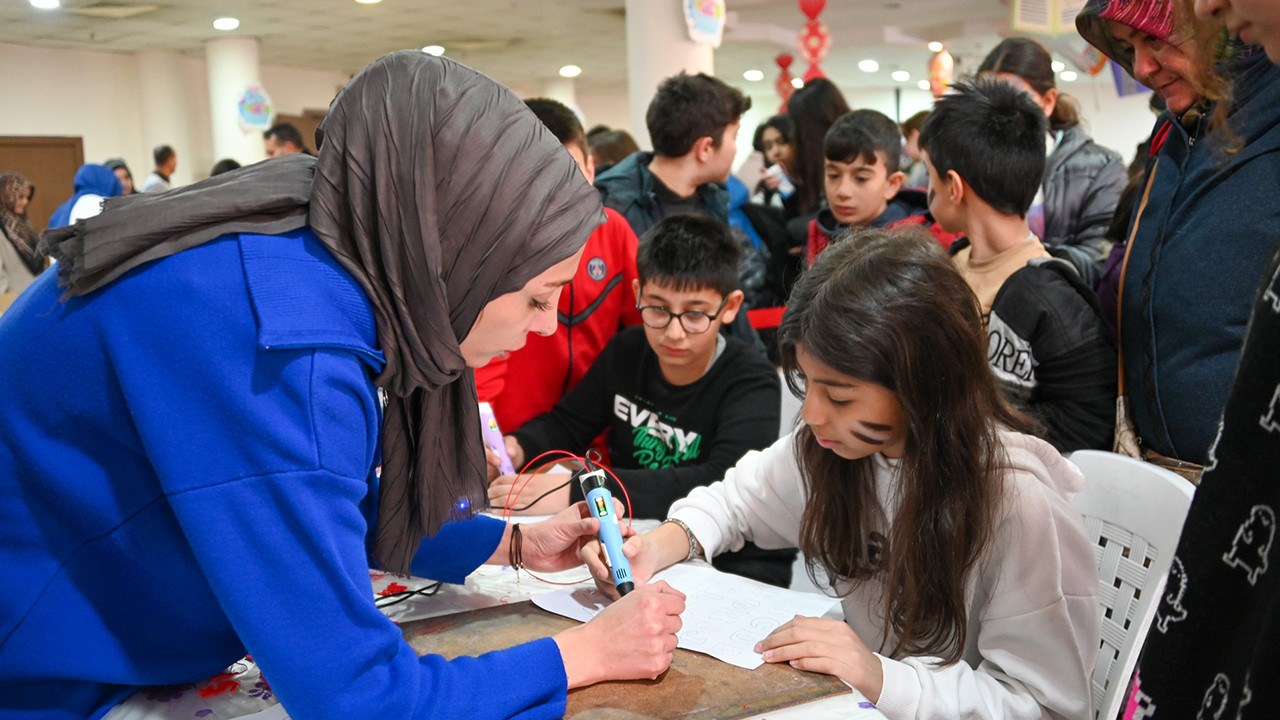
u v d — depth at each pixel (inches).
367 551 41.8
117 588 33.0
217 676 38.3
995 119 66.7
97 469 31.7
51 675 32.9
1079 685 41.1
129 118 399.5
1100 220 97.3
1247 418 25.3
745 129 606.2
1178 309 55.7
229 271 30.7
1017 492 40.8
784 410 87.8
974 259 70.4
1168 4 51.6
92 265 30.2
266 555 29.9
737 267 67.0
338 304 31.7
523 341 37.1
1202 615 26.7
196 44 374.0
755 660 39.9
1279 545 24.3
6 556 32.2
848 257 40.8
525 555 49.6
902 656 43.9
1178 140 58.4
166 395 29.7
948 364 38.9
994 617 42.2
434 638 42.3
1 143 366.6
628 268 81.9
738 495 53.5
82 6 294.0
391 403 37.4
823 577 60.4
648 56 169.2
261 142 370.6
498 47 404.5
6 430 31.7
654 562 49.8
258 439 29.7
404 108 31.7
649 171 98.7
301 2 300.0
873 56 460.8
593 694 36.9
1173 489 45.8
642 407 71.9
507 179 32.6
